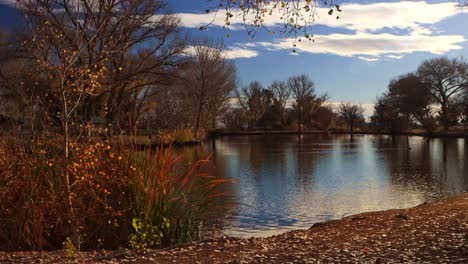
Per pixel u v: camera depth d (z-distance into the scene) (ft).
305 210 49.73
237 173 85.46
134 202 28.19
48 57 25.32
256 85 377.91
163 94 162.30
